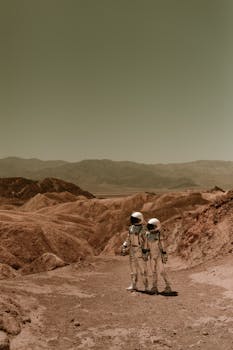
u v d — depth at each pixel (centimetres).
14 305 1066
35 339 887
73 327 980
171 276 1745
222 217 2336
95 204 9700
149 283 1575
